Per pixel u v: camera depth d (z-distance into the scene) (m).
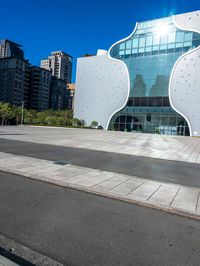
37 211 4.62
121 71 50.38
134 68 48.97
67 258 3.13
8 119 73.00
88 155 12.41
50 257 3.14
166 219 4.55
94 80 54.06
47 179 6.95
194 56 42.69
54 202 5.18
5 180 6.85
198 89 42.09
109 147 16.89
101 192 5.93
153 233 3.93
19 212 4.54
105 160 11.12
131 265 3.02
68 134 29.55
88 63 55.12
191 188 6.79
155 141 25.14
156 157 13.16
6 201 5.11
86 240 3.59
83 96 55.56
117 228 4.05
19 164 8.93
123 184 6.84
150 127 46.72
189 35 43.56
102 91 52.84
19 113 72.75
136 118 48.34
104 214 4.64
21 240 3.52
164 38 45.97
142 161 11.52
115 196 5.68
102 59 53.16
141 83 48.03
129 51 49.66
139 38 48.62
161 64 46.03
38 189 6.11
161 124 45.59
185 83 43.28
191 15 43.88
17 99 120.44
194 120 42.22
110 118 51.41
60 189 6.21
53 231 3.82
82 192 6.04
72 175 7.62
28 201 5.17
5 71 120.44
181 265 3.06
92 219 4.37
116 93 50.88
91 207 4.99
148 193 6.05
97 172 8.30
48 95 140.00
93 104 54.03
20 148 13.62
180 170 9.67
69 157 11.38
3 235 3.65
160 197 5.75
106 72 52.44
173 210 4.89
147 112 47.12
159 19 46.59
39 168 8.41
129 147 17.62
